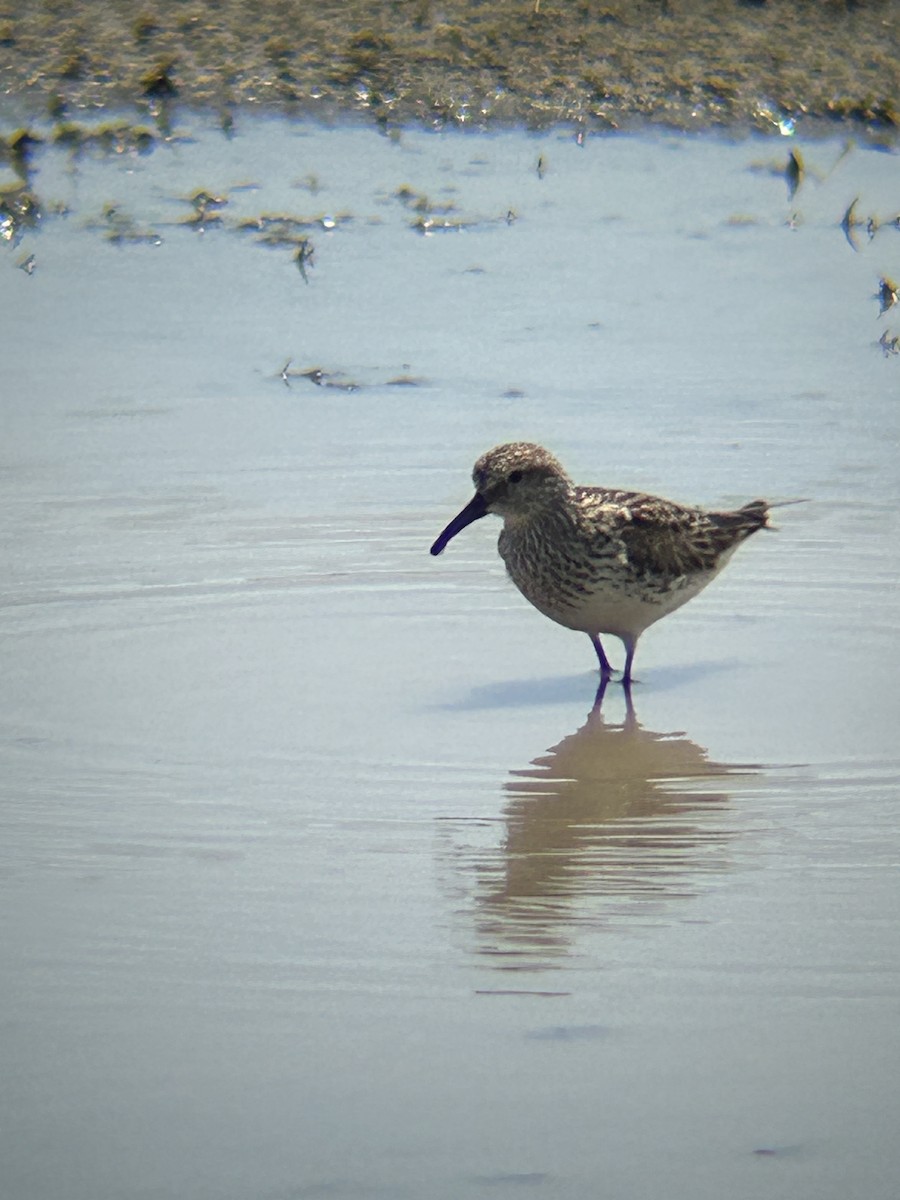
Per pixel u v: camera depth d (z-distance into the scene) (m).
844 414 16.89
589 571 12.20
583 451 15.97
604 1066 7.59
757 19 27.03
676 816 10.09
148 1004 7.99
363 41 26.34
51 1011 7.93
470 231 21.75
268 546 14.41
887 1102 7.36
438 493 15.41
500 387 17.52
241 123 24.86
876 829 9.91
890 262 20.89
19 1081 7.42
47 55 25.73
